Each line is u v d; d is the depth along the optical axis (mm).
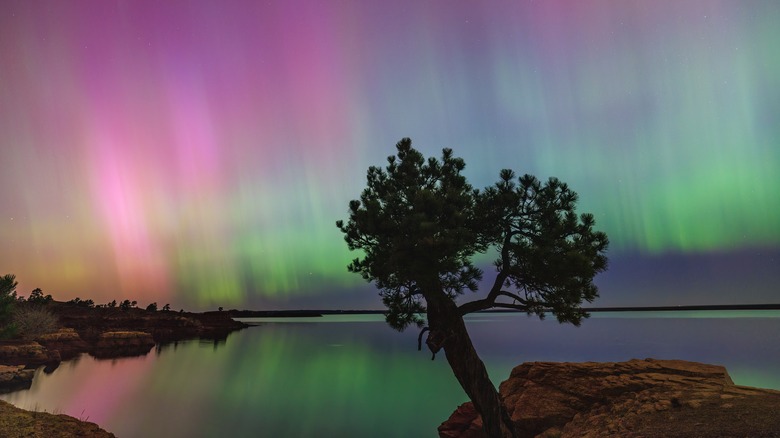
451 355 12812
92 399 38906
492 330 186625
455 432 17375
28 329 67062
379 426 31016
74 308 125250
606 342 97188
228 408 37469
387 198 13398
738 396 11414
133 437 27109
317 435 28391
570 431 13242
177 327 152875
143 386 47844
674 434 9336
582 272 11562
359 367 69750
